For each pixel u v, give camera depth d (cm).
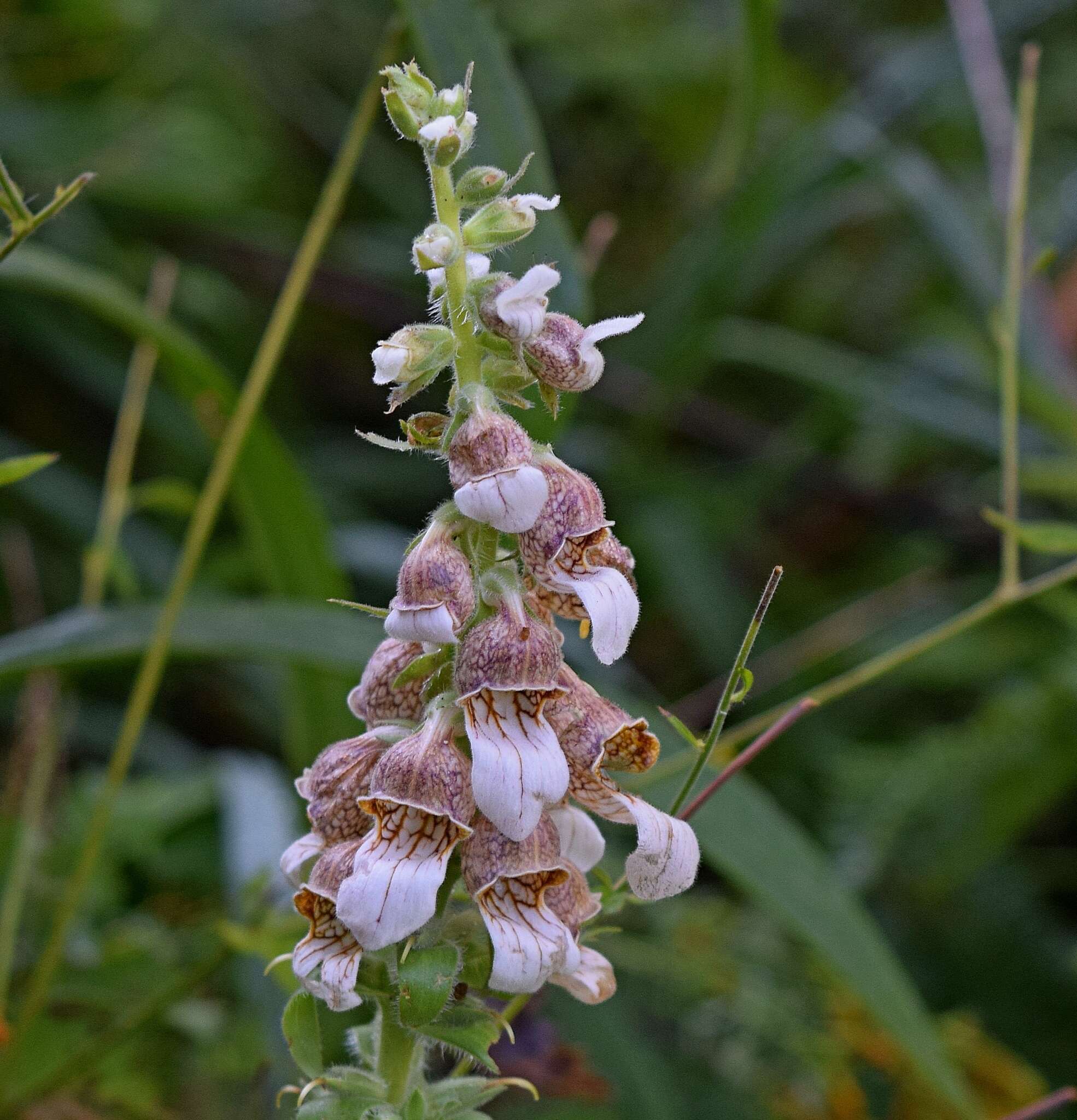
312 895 36
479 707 36
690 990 62
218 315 97
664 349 91
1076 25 114
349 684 57
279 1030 48
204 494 52
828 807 77
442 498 99
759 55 60
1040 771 73
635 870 36
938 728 79
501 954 35
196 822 70
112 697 85
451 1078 38
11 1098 50
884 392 91
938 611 88
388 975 36
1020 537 49
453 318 36
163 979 57
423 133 36
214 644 51
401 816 36
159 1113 53
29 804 57
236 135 101
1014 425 52
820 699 51
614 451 94
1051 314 81
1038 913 75
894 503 97
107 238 94
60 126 95
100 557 60
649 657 95
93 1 100
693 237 95
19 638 51
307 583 61
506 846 36
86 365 89
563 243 47
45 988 50
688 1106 58
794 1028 60
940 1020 68
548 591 37
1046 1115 63
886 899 74
